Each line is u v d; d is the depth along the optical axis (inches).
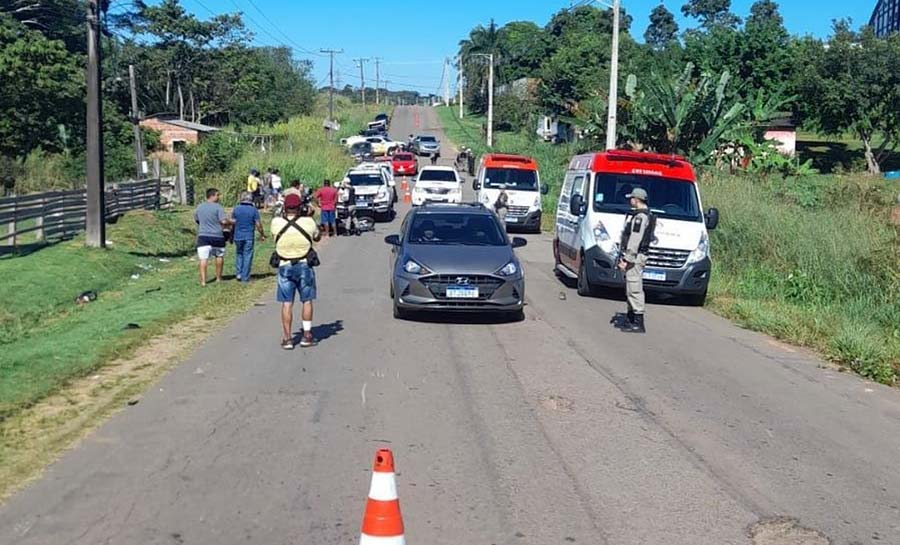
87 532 204.5
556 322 507.5
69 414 299.4
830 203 849.5
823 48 2181.3
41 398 319.0
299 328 467.2
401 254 502.0
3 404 308.5
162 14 2699.3
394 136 3673.7
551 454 268.4
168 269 781.3
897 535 213.9
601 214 613.0
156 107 2711.6
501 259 493.0
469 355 409.4
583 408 322.3
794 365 413.7
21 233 780.6
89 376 355.6
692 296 611.8
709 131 1348.4
